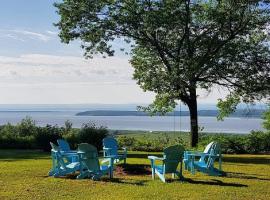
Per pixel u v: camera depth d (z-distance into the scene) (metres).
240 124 161.00
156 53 31.50
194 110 30.70
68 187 13.80
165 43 30.81
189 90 30.33
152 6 30.25
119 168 18.05
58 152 16.05
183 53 31.12
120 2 30.31
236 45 29.89
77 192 13.01
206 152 16.80
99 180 15.23
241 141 28.91
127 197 12.30
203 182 14.99
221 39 30.11
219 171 16.73
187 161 16.69
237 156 25.75
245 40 30.83
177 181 15.15
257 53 30.66
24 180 15.11
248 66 30.53
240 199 12.18
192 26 30.89
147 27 29.53
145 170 17.70
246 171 18.02
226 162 21.58
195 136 30.52
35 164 19.88
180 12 29.89
